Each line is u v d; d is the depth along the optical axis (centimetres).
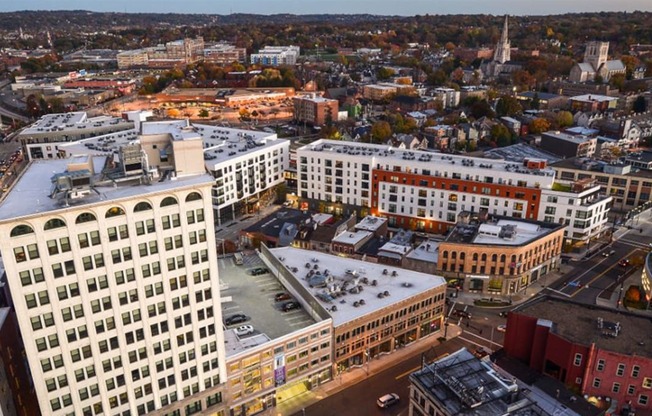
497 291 14425
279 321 10919
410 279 12606
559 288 14762
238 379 9700
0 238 6806
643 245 17450
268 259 13375
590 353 8950
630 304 13688
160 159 8875
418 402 8638
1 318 8762
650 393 8900
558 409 8288
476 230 15200
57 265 7288
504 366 9556
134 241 7806
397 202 19125
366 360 11594
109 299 7838
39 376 7575
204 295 8750
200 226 8344
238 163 19788
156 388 8744
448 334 12662
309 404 10431
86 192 7550
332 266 13050
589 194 16938
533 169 17675
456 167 17750
